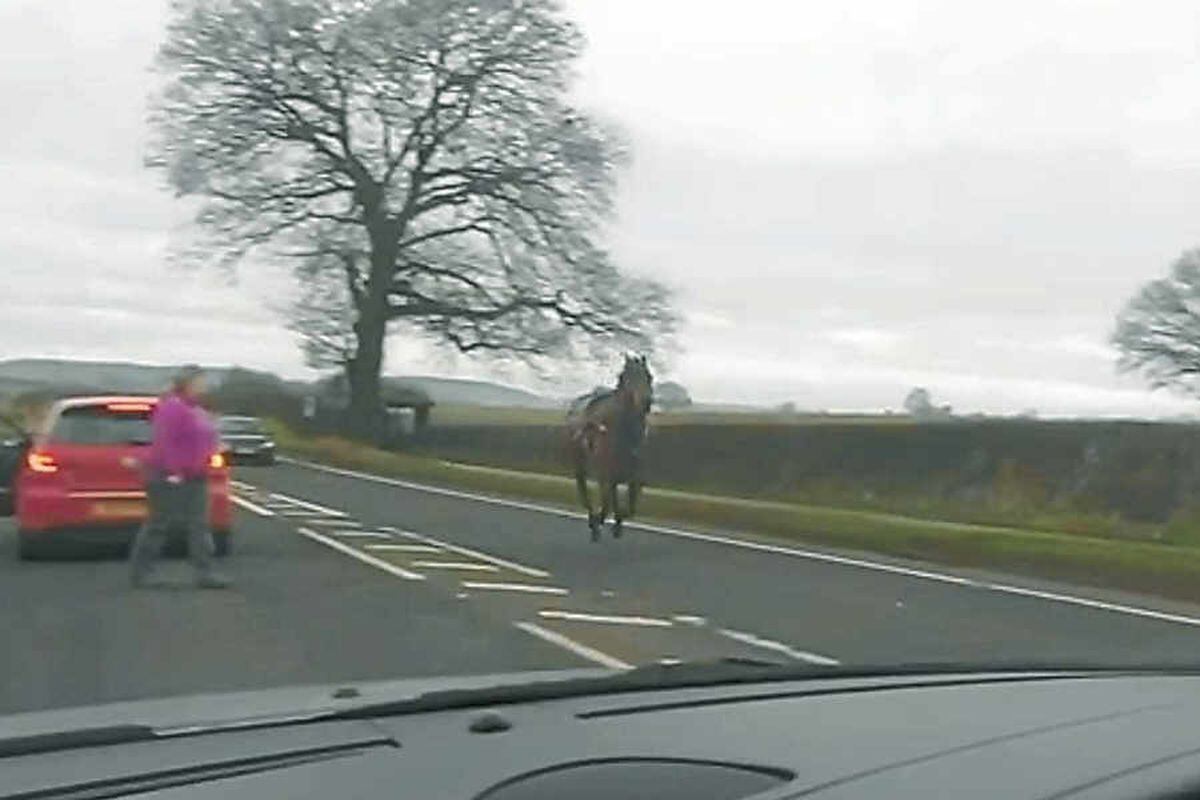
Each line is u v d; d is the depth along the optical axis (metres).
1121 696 3.51
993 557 21.86
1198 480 38.41
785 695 3.80
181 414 16.92
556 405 70.38
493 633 13.88
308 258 58.75
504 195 57.59
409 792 2.96
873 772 2.81
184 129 57.41
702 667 4.36
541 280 58.22
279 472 49.97
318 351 64.25
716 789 2.89
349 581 17.92
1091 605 16.67
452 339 58.91
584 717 3.57
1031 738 2.98
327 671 11.73
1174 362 59.28
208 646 12.87
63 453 19.34
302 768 3.19
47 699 10.49
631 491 25.03
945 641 13.73
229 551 20.56
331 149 58.19
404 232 58.31
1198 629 14.82
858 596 17.27
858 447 48.12
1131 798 2.61
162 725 3.78
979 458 44.75
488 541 24.19
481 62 57.69
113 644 12.93
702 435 51.88
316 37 57.41
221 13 57.19
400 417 65.50
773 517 28.36
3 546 21.58
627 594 17.19
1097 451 41.81
